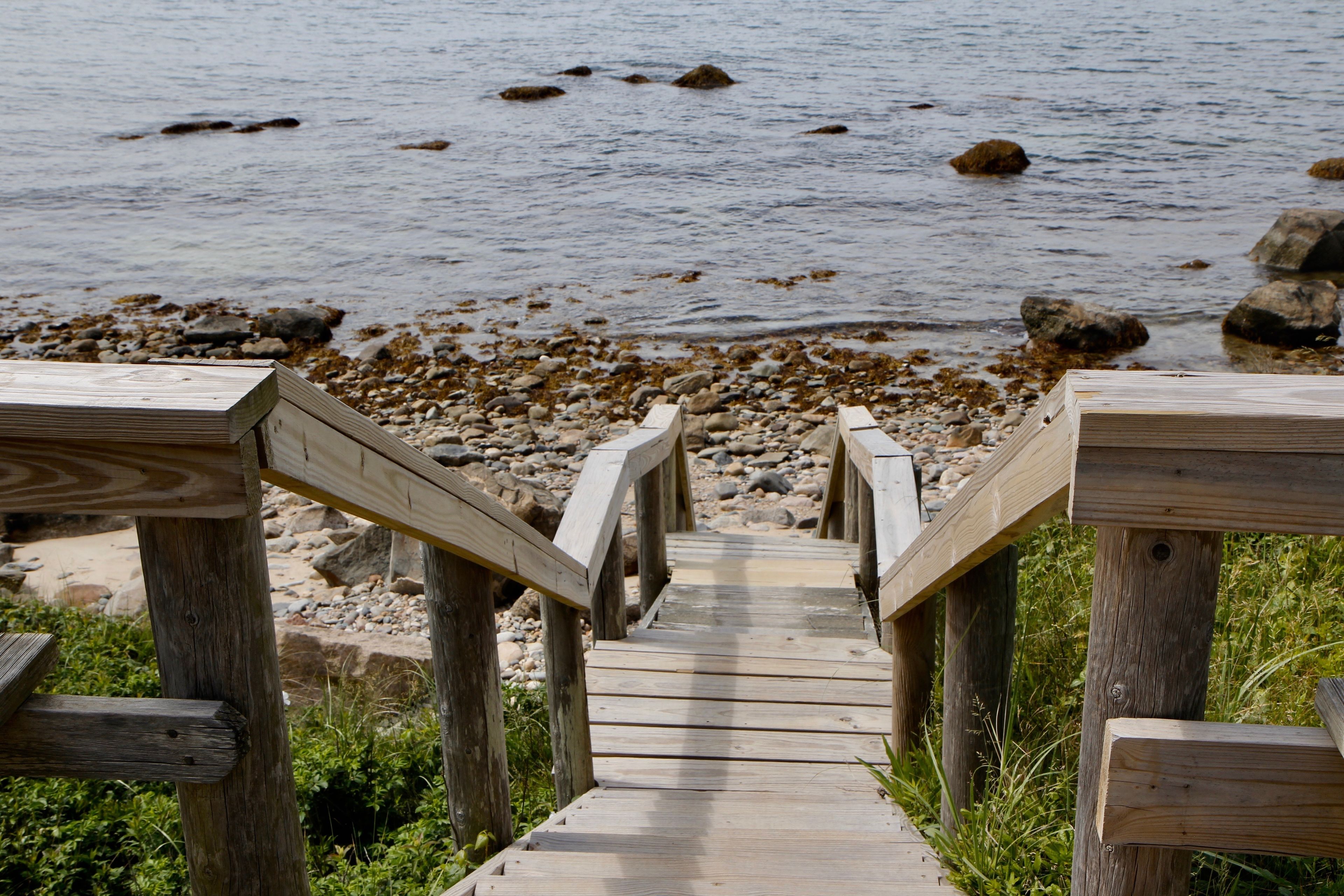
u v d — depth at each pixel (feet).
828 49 148.15
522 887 8.78
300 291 54.65
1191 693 5.14
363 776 13.73
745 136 93.81
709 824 11.16
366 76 129.39
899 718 11.78
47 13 197.57
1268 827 5.11
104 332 47.16
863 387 41.27
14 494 4.81
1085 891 5.73
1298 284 47.78
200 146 90.89
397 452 6.77
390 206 72.38
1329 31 162.71
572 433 36.52
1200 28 168.76
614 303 52.70
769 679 15.58
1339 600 13.60
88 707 5.18
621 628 17.71
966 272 57.52
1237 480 4.66
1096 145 89.51
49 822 12.02
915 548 9.78
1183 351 45.52
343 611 23.35
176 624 5.13
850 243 63.31
